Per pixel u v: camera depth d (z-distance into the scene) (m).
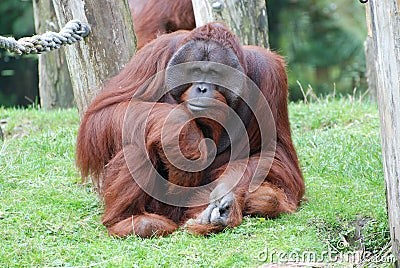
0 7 23.64
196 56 8.05
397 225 7.02
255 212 8.30
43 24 15.92
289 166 8.80
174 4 13.94
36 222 8.23
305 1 27.08
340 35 26.53
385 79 6.88
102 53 9.65
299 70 26.22
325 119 13.24
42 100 16.66
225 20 11.67
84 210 8.84
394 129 6.83
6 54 23.27
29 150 11.08
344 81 25.48
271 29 27.12
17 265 7.14
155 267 7.06
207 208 7.99
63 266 7.17
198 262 7.20
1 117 13.59
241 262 7.16
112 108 8.37
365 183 9.73
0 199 8.88
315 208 8.69
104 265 7.12
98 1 9.55
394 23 6.70
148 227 7.95
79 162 8.61
